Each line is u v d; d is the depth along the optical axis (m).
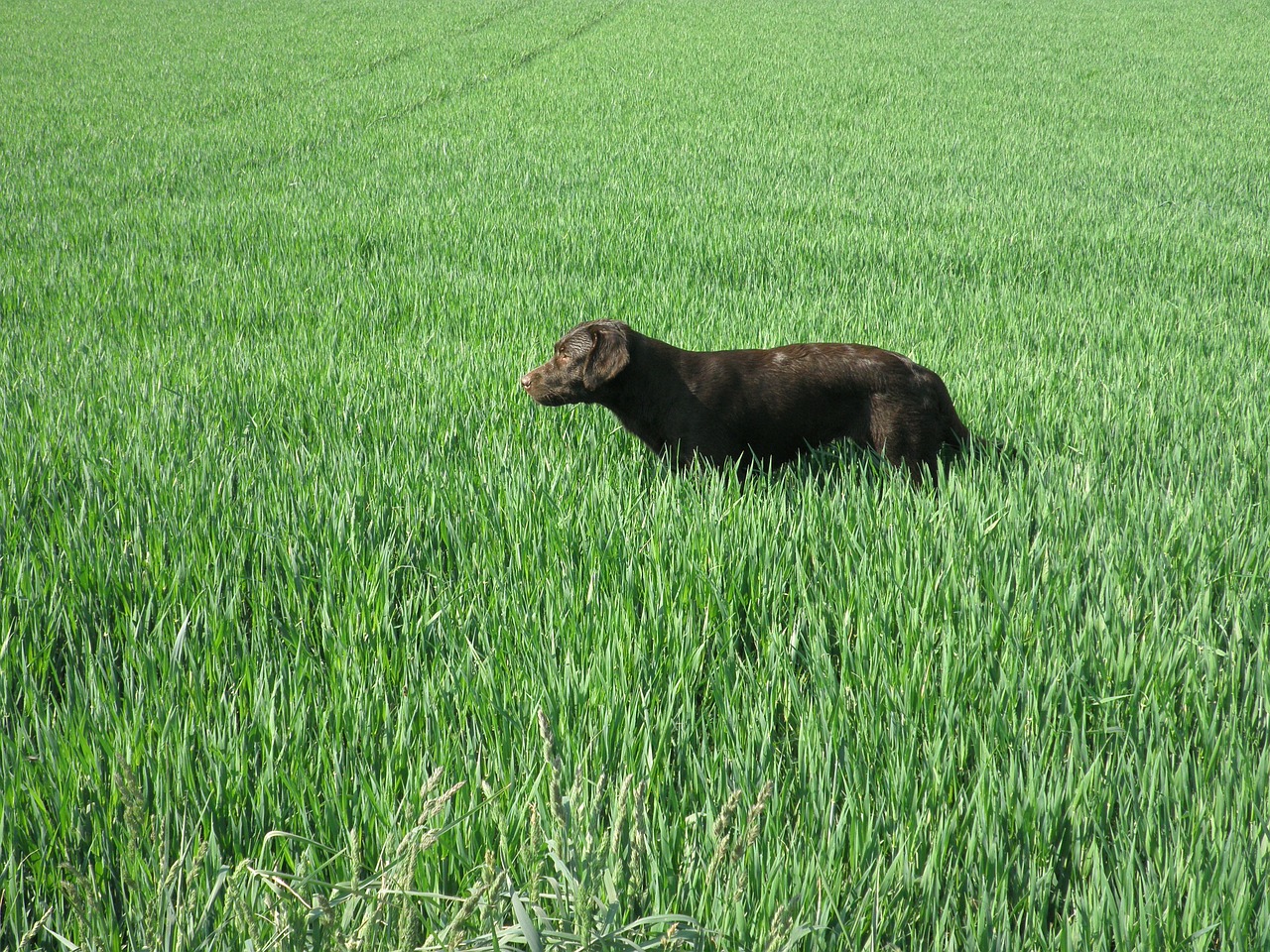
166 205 13.72
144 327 8.62
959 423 5.31
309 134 19.33
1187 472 5.03
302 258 11.10
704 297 9.22
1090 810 2.73
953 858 2.57
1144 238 11.65
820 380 5.06
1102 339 7.91
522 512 4.64
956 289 9.63
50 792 2.82
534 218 12.69
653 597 3.87
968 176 15.70
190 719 3.09
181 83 25.77
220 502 4.82
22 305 9.13
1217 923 2.27
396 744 3.00
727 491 4.88
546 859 2.35
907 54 31.47
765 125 20.30
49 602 3.97
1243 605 3.73
